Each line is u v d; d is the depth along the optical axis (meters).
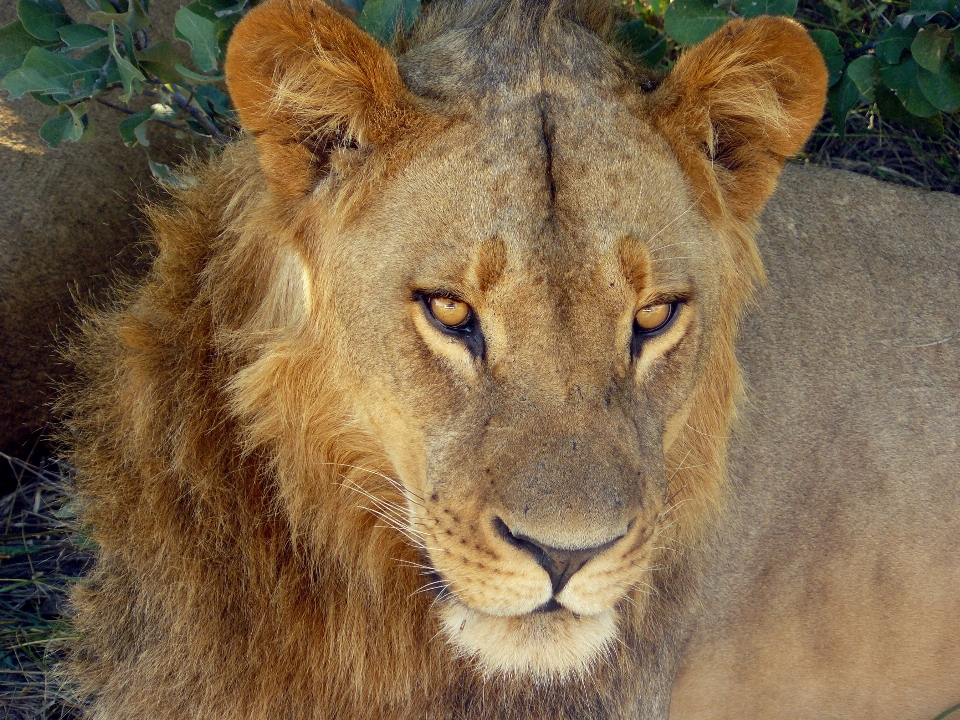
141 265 6.72
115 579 5.03
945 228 6.64
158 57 6.14
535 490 3.73
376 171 4.19
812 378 6.09
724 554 6.01
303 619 4.66
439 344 4.07
